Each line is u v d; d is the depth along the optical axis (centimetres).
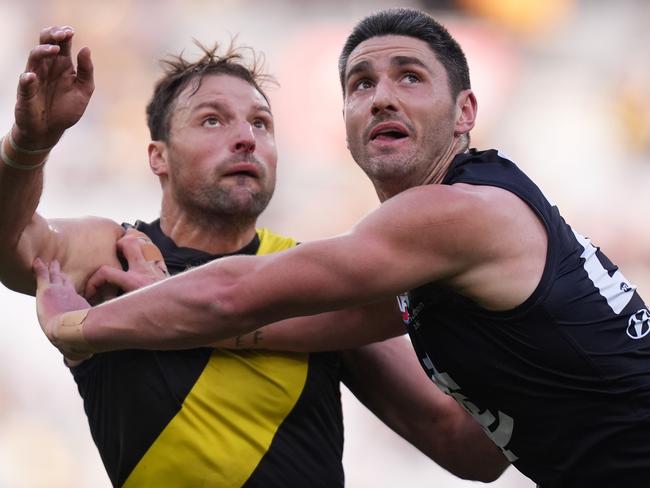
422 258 845
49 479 2644
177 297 878
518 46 3947
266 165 1046
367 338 1020
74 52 3634
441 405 1137
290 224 3481
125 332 892
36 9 3650
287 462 980
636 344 895
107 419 998
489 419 941
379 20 976
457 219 840
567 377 877
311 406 1008
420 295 902
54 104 901
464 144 1005
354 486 2597
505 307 868
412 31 962
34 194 945
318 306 861
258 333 986
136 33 3700
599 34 3966
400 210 850
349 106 969
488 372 897
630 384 877
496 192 876
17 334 2747
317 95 3709
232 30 3762
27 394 2711
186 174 1037
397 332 1030
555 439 902
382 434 2648
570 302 874
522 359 880
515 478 2542
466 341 893
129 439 975
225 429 971
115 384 988
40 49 866
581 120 3816
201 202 1034
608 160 3753
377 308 1012
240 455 966
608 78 3891
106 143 3447
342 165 3594
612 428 877
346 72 988
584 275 893
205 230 1054
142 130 3512
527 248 866
